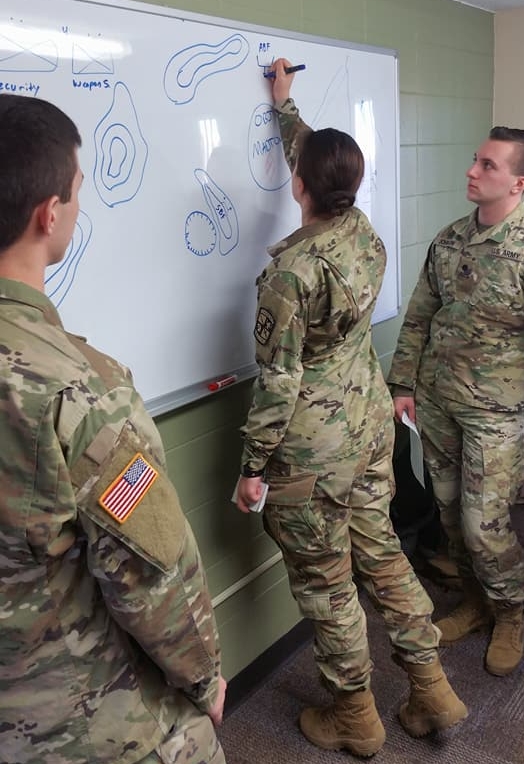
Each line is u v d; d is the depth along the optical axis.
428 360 2.23
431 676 1.87
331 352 1.66
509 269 1.95
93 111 1.41
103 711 0.93
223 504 1.99
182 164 1.63
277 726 2.02
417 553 2.73
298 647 2.36
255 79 1.81
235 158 1.78
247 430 1.64
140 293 1.58
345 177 1.58
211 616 1.00
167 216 1.62
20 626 0.84
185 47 1.59
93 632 0.91
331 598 1.78
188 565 0.94
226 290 1.83
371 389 1.77
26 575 0.83
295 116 1.85
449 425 2.20
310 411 1.66
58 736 0.90
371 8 2.30
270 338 1.56
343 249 1.58
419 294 2.24
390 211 2.50
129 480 0.85
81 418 0.81
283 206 1.98
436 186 2.89
